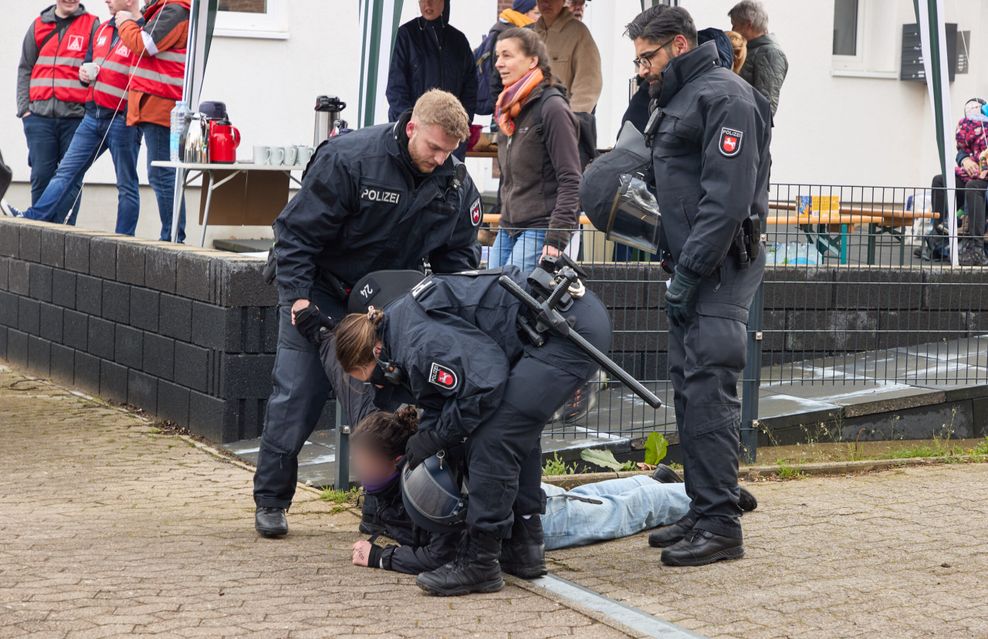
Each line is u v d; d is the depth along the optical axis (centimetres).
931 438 1086
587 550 699
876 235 1208
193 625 532
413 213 668
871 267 1148
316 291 701
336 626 539
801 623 564
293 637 521
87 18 1499
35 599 563
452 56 1238
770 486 864
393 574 634
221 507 778
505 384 580
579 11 1290
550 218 954
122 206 1416
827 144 2130
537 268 597
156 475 858
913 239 1234
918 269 1164
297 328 672
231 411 939
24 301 1258
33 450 925
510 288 582
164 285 1009
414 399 642
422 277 659
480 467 588
